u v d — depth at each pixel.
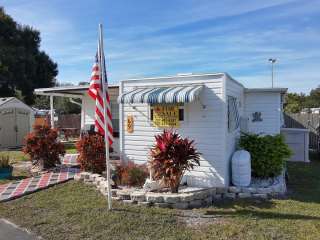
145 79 11.60
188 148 9.43
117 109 16.27
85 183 11.43
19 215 8.40
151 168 9.75
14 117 24.91
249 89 14.55
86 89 16.42
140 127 11.71
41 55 41.47
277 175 11.88
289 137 18.52
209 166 10.50
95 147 12.06
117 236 6.96
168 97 9.90
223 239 6.73
